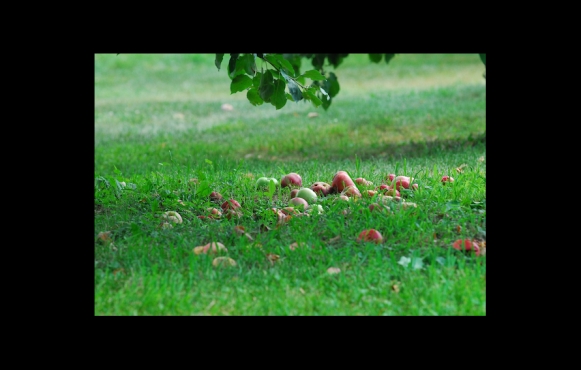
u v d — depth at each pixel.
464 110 19.59
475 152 13.93
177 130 19.81
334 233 8.44
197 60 32.19
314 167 12.25
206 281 7.26
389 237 8.29
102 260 7.92
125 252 8.09
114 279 7.34
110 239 8.46
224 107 22.83
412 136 17.23
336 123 19.44
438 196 9.55
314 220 8.72
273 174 12.12
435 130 17.59
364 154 15.55
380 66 30.12
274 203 9.88
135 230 8.52
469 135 16.11
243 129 19.55
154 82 28.39
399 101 22.09
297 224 8.66
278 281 7.21
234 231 8.46
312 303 6.77
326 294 6.95
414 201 9.59
